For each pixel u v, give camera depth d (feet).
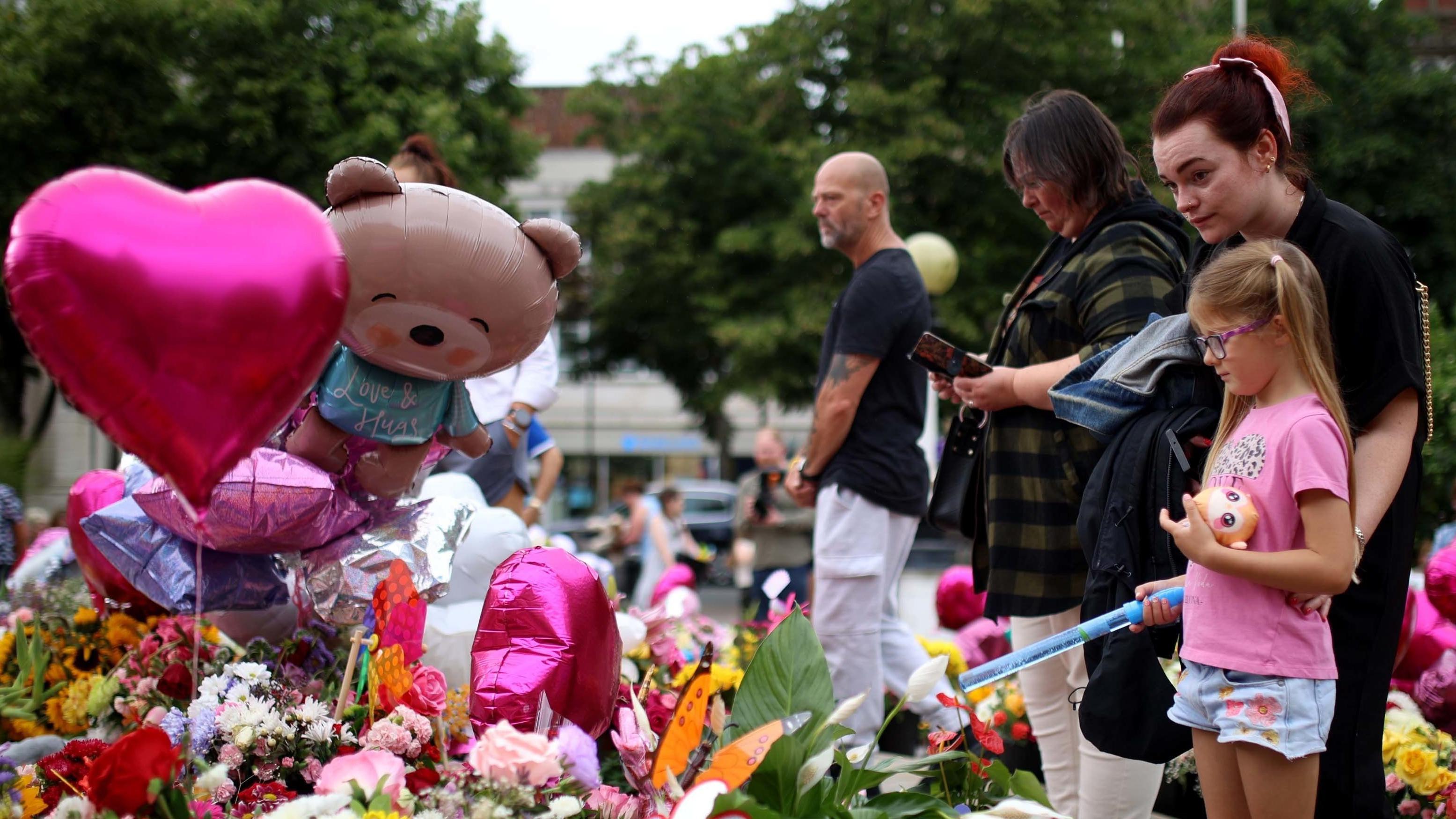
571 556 8.54
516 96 66.59
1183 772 12.16
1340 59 60.44
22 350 40.78
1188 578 7.62
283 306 6.55
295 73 54.70
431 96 58.03
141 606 11.34
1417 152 57.93
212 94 54.70
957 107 60.85
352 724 8.27
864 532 12.94
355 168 7.93
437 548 9.69
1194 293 7.63
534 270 8.29
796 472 13.66
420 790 7.20
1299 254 7.39
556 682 7.93
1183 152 8.02
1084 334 10.14
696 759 7.24
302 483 8.91
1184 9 63.05
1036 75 60.49
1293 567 6.89
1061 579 10.07
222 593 9.54
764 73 67.36
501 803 6.38
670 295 72.79
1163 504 8.39
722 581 69.67
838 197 13.70
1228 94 7.98
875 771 7.30
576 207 74.49
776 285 64.95
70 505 11.14
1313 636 7.14
